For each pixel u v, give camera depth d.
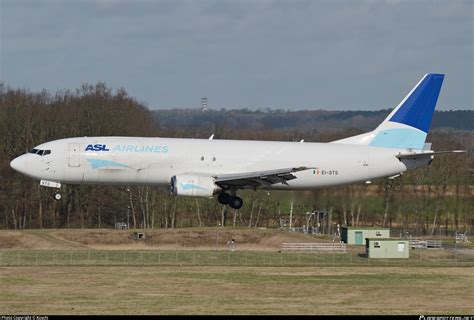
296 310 130.75
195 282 158.38
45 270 172.88
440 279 168.25
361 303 139.00
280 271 177.62
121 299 138.25
